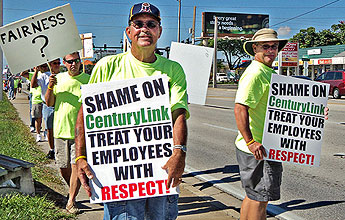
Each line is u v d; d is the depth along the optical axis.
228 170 6.80
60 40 4.35
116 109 2.64
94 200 2.63
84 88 2.63
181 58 5.43
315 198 5.25
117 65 2.76
